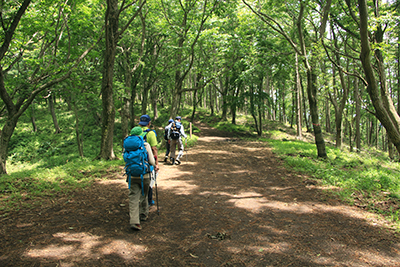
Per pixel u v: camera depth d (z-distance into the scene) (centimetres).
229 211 442
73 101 1358
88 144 2230
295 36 1634
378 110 618
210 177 712
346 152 1483
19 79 883
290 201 492
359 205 456
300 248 307
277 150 1230
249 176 722
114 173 735
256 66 1257
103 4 1223
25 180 621
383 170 812
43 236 330
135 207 359
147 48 1900
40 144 2291
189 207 464
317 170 725
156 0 1269
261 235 345
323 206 458
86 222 382
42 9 944
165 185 622
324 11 1011
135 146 368
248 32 1645
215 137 2325
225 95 2844
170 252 299
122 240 327
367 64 604
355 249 302
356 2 948
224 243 323
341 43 1537
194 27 1255
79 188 571
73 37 1168
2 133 793
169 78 2403
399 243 315
